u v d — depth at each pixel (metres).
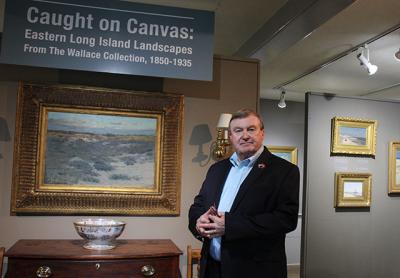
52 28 2.60
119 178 2.88
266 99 6.25
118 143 2.88
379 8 2.70
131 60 2.69
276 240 1.86
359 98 4.33
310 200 4.13
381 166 4.36
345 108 4.29
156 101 2.94
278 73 4.57
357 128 4.26
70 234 2.80
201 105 3.09
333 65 4.16
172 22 2.76
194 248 3.01
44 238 2.77
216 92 3.12
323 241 4.14
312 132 4.18
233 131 1.96
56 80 2.85
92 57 2.64
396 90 5.32
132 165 2.90
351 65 4.13
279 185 1.84
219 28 3.93
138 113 2.91
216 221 1.76
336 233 4.19
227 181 2.02
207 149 3.08
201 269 2.00
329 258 4.15
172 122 2.97
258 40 3.88
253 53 4.02
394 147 4.38
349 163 4.27
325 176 4.19
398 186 4.38
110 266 2.31
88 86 2.84
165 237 2.97
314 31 3.16
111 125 2.87
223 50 4.60
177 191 2.96
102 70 2.65
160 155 2.94
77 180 2.81
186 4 3.48
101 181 2.84
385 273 4.30
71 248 2.44
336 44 3.47
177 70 2.75
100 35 2.66
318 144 4.19
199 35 2.79
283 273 1.84
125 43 2.69
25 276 2.23
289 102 6.38
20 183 2.71
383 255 4.31
